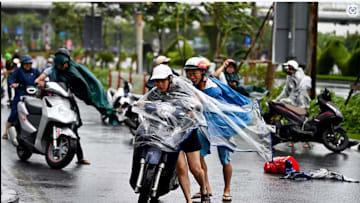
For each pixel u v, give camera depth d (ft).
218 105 31.58
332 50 192.95
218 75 46.14
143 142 27.66
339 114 54.34
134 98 57.77
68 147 41.32
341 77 175.42
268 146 32.71
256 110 32.68
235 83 46.42
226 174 32.73
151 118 28.25
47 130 43.01
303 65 72.59
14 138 45.55
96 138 59.98
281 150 55.52
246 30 117.70
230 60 46.39
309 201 32.89
